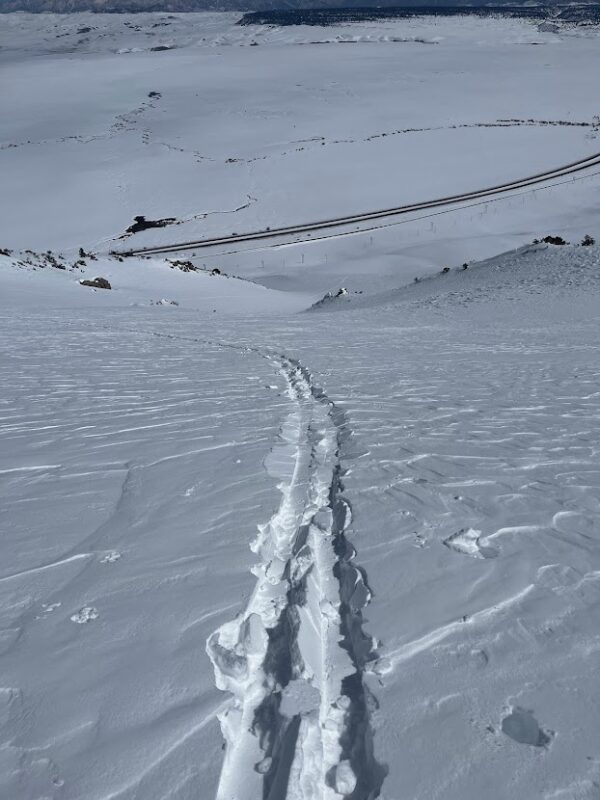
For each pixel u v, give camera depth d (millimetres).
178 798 1469
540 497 3488
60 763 1559
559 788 1488
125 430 4797
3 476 3717
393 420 5438
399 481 3705
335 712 1799
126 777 1520
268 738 1689
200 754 1596
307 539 2932
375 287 60938
